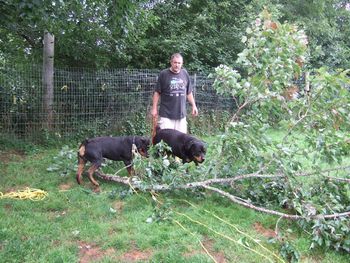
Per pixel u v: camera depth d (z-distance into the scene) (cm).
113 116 951
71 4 791
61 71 876
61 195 491
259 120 479
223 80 482
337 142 449
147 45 1121
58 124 868
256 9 1324
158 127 610
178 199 483
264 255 357
